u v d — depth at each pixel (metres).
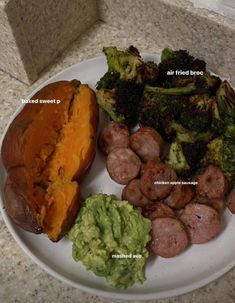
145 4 0.28
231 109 0.24
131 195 0.23
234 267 0.23
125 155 0.24
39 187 0.23
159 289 0.22
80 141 0.24
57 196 0.22
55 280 0.23
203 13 0.26
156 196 0.23
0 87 0.29
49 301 0.22
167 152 0.25
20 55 0.27
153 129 0.24
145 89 0.25
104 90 0.25
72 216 0.22
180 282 0.22
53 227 0.22
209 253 0.23
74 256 0.22
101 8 0.30
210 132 0.24
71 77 0.28
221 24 0.25
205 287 0.22
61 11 0.28
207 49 0.28
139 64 0.25
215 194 0.23
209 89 0.25
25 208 0.22
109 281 0.21
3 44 0.27
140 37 0.30
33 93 0.27
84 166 0.24
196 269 0.22
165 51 0.26
